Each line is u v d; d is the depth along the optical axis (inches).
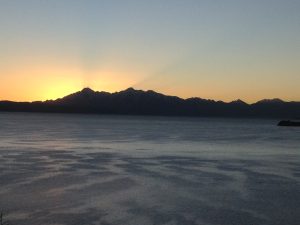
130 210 766.5
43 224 679.1
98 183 1005.2
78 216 723.4
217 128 5000.0
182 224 692.7
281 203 836.6
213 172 1208.2
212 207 797.2
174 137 2851.9
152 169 1243.2
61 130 3659.0
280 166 1363.2
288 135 3432.6
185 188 964.0
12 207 773.9
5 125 4618.6
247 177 1130.7
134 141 2370.8
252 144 2305.6
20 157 1488.7
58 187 951.0
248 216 743.7
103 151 1744.6
